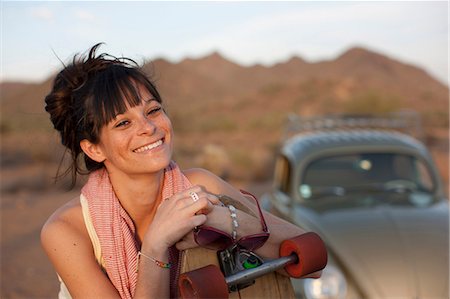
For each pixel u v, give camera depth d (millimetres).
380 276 3609
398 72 90812
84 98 1730
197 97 74625
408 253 3781
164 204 1649
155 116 1767
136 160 1719
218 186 1985
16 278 6609
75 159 1916
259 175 14297
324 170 5367
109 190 1808
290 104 47938
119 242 1733
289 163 5516
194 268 1604
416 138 6594
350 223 4312
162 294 1586
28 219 9836
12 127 29625
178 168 1924
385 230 4113
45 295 6059
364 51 100188
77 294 1668
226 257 1637
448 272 3613
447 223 4301
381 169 5414
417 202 4883
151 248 1583
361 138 5594
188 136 30984
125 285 1709
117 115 1693
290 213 4973
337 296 3643
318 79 54906
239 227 1674
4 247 7965
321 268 1720
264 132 31500
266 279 1702
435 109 38281
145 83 1771
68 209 1804
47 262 7277
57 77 1857
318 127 6637
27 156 19422
